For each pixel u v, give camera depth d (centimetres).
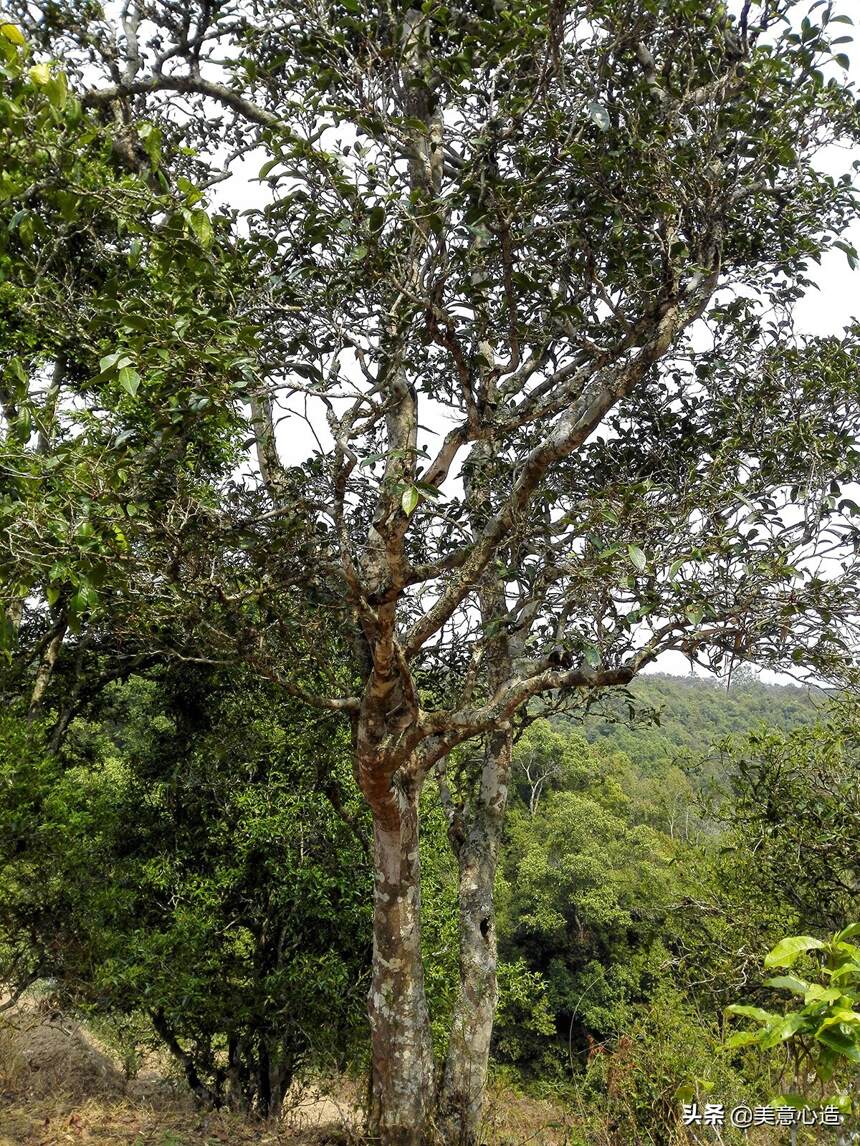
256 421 482
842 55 427
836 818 719
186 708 946
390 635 476
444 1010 877
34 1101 627
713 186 467
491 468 561
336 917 849
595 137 459
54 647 817
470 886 639
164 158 605
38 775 641
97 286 615
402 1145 523
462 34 442
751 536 438
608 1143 509
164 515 475
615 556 416
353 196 417
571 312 450
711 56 462
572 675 489
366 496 554
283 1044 837
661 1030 602
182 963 798
